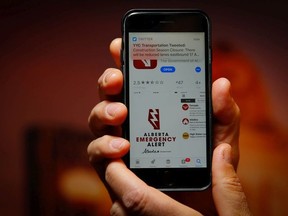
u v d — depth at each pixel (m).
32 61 1.21
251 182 1.20
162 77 0.73
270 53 1.19
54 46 1.21
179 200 0.76
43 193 1.22
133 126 0.72
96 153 0.68
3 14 1.21
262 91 1.19
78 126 1.21
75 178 1.21
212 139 0.72
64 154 1.21
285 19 1.19
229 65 1.19
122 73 0.72
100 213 1.21
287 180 1.19
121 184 0.62
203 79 0.73
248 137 1.20
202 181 0.71
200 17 0.73
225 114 0.73
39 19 1.21
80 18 1.20
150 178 0.71
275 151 1.19
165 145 0.72
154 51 0.73
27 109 1.22
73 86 1.21
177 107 0.72
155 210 0.60
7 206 1.24
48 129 1.21
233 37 1.19
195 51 0.73
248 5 1.19
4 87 1.21
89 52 1.20
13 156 1.23
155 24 0.73
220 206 0.64
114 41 0.82
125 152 0.66
